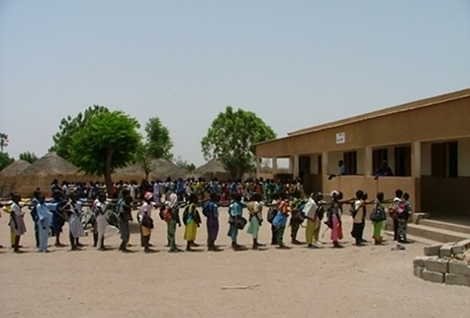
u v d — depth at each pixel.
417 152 19.95
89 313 9.08
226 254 15.77
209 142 58.66
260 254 15.68
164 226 24.08
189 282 11.66
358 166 30.41
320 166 36.09
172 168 60.69
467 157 20.27
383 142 22.61
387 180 21.97
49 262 14.53
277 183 32.75
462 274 10.84
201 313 8.98
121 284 11.49
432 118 18.88
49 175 49.62
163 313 9.01
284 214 17.25
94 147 24.77
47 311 9.26
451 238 16.44
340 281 11.55
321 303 9.55
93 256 15.59
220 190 35.03
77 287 11.21
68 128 72.62
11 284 11.58
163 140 67.81
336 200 17.27
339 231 17.11
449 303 9.42
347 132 26.36
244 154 57.91
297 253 15.77
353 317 8.64
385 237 18.81
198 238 19.69
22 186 49.34
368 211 23.31
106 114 25.91
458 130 17.42
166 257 15.30
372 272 12.54
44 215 16.75
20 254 16.08
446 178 21.30
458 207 20.64
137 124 26.27
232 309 9.20
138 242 18.80
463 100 17.14
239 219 16.84
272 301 9.75
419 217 19.31
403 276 11.84
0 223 26.52
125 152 25.69
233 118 58.41
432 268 11.34
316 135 30.88
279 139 38.22
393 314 8.76
